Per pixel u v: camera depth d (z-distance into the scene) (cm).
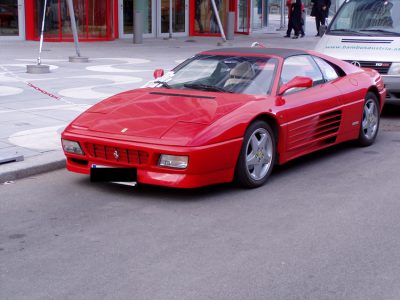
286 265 462
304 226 545
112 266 459
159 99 677
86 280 436
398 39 1051
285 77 714
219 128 604
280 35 2867
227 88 699
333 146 862
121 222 553
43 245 500
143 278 439
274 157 677
